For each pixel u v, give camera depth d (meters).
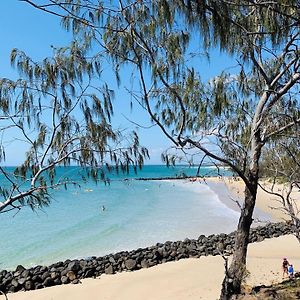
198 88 7.15
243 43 7.04
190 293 13.53
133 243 24.53
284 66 7.70
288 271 14.89
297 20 4.82
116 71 5.67
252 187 8.45
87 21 4.96
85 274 16.89
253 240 23.03
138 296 13.94
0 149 4.85
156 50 5.80
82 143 5.36
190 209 40.03
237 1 5.59
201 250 20.00
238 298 8.28
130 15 5.23
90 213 37.19
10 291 15.58
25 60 5.26
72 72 5.50
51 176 5.24
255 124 8.21
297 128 8.43
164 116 6.55
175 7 4.88
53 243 24.59
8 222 31.73
